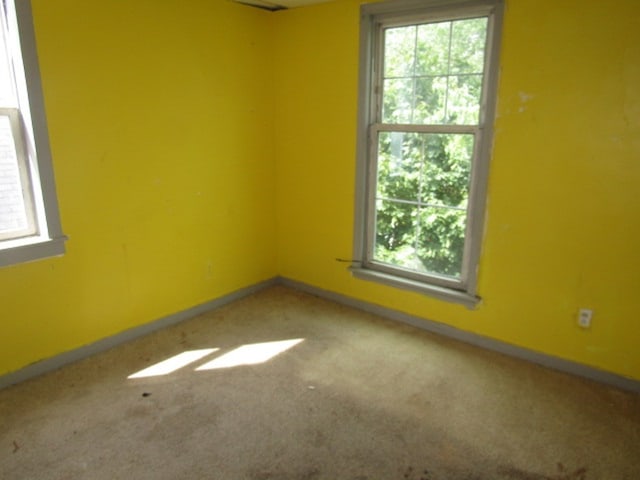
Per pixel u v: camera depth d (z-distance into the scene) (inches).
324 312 133.1
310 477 72.2
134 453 76.9
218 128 125.6
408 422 85.2
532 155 98.3
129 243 111.4
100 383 96.7
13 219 95.0
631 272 91.8
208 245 129.8
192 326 123.6
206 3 116.3
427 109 112.7
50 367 101.0
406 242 124.3
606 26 86.2
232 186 133.0
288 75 134.4
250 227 141.3
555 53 92.0
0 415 85.9
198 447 78.3
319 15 123.6
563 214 97.1
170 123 114.5
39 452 76.8
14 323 94.6
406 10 109.0
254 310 134.2
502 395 94.0
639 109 85.7
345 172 128.7
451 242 116.0
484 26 101.0
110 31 99.6
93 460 75.2
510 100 98.5
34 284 96.3
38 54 89.6
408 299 124.4
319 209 137.5
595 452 78.0
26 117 91.1
